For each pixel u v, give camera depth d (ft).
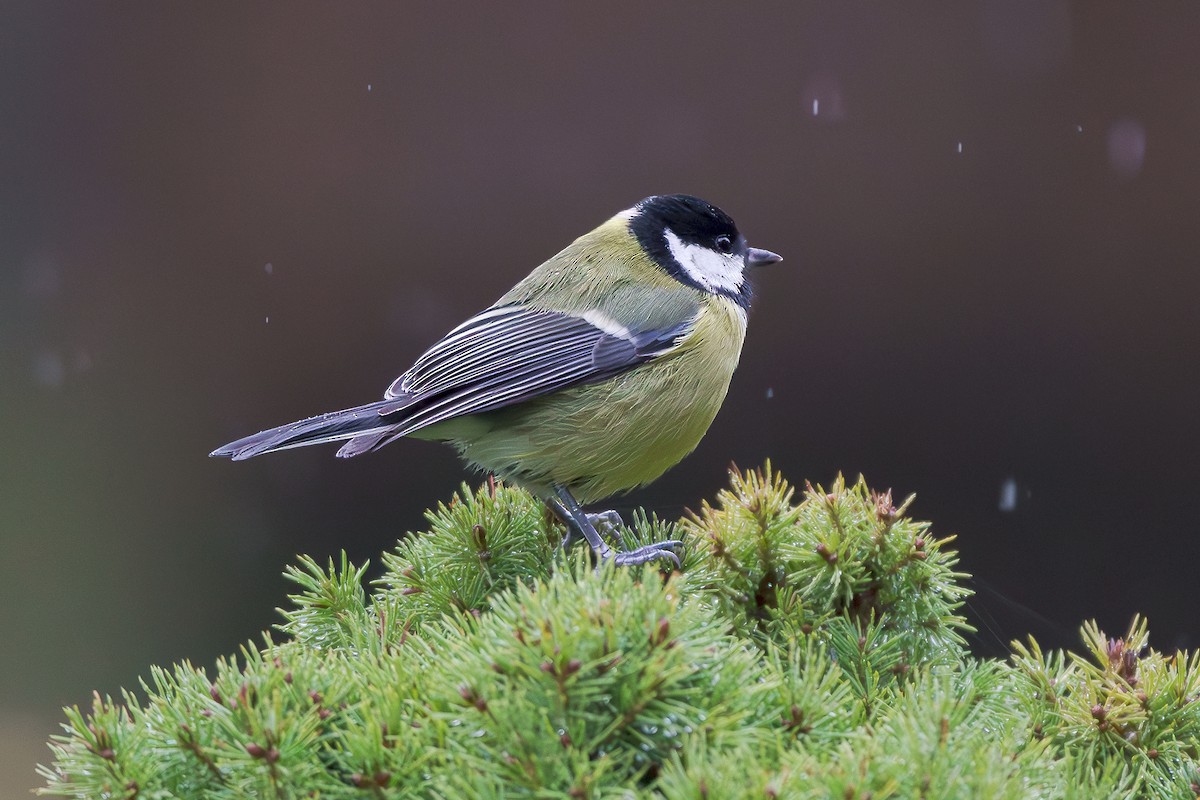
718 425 39.75
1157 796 13.67
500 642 10.98
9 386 41.75
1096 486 37.22
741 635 16.19
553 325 22.30
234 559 39.60
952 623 16.38
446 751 10.85
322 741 11.61
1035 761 11.17
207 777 11.73
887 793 9.75
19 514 39.63
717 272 24.23
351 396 41.24
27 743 33.17
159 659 36.37
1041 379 38.81
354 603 16.83
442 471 40.47
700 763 9.92
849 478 38.83
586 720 10.62
